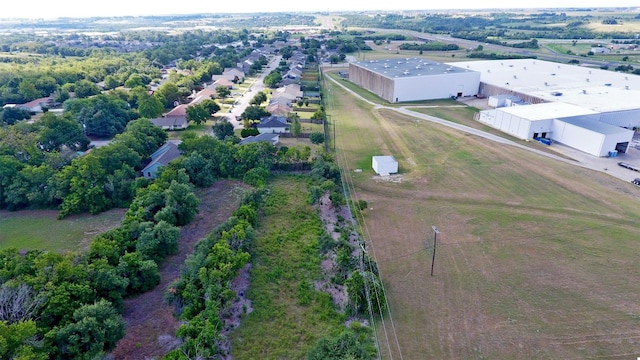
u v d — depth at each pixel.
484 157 64.88
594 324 30.66
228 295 31.28
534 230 43.66
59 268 30.84
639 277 35.97
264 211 48.94
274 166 61.53
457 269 37.41
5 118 82.69
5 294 27.91
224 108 99.25
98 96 80.38
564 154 65.69
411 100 103.88
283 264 38.38
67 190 49.88
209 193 55.25
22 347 24.14
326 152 66.50
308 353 26.48
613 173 58.03
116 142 59.09
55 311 28.11
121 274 34.09
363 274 33.78
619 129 65.50
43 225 46.47
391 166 59.28
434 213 47.88
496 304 32.84
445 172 59.53
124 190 51.47
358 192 53.78
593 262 38.09
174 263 39.47
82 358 25.84
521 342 29.02
